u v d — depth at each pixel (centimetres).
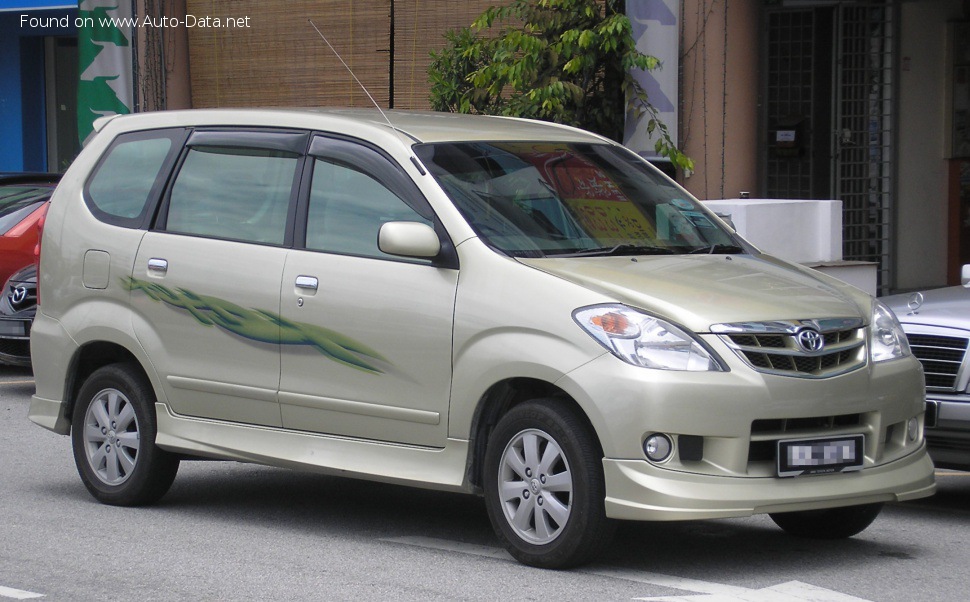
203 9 1920
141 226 848
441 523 812
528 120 875
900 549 754
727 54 1477
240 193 812
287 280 765
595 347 646
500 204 734
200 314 803
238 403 790
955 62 1722
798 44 1716
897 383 702
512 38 1489
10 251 1527
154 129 872
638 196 798
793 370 658
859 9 1698
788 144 1727
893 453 706
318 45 1856
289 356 764
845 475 679
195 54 1934
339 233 759
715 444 641
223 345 793
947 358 817
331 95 1855
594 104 1534
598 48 1502
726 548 747
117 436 854
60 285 881
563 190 768
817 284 732
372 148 764
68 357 872
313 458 758
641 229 770
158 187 849
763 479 650
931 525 824
